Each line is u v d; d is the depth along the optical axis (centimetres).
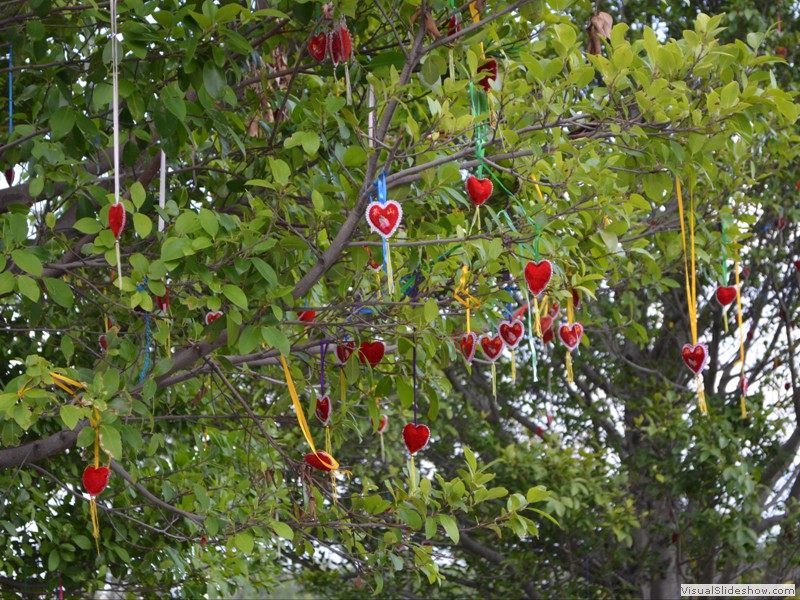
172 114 395
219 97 397
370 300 436
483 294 424
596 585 1194
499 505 1071
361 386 550
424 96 469
